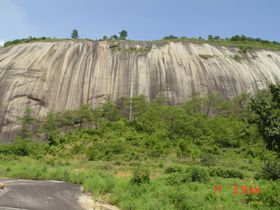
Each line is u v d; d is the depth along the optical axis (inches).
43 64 2506.2
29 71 2434.8
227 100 2437.3
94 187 910.4
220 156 1800.0
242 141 2005.4
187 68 2564.0
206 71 2561.5
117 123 2143.2
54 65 2514.8
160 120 2135.8
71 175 1147.9
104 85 2431.1
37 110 2285.9
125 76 2481.5
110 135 2034.9
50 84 2411.4
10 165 1459.2
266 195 750.5
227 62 2684.5
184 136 2023.9
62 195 818.8
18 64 2481.5
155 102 2292.1
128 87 2429.9
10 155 1807.3
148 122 2116.1
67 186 989.2
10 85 2356.1
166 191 798.5
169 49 2751.0
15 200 714.8
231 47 2913.4
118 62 2573.8
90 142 1987.0
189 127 2031.3
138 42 2844.5
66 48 2657.5
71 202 741.9
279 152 818.2
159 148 1859.0
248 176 1317.7
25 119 2164.1
